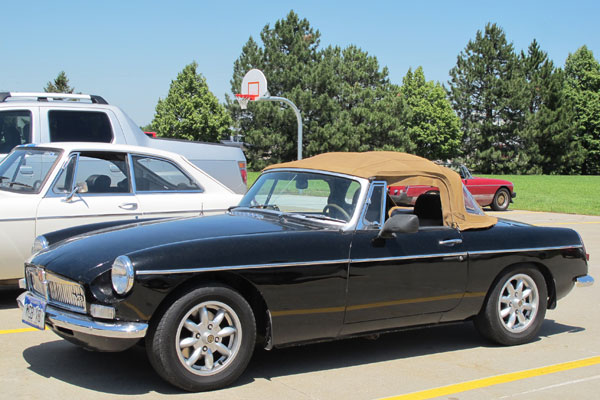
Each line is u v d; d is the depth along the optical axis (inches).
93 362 185.0
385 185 195.6
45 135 341.7
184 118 2410.2
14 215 244.8
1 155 335.0
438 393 169.5
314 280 175.3
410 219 184.7
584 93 3275.1
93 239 178.7
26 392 158.9
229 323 165.8
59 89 2783.0
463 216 209.3
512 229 220.1
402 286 191.9
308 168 210.7
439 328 246.8
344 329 185.2
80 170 266.2
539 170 3026.6
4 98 365.4
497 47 3043.8
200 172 296.7
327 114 2230.6
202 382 160.6
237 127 2428.6
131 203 270.7
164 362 155.9
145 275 153.0
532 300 224.4
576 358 207.2
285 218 198.8
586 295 318.0
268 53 2343.8
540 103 3184.1
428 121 2970.0
